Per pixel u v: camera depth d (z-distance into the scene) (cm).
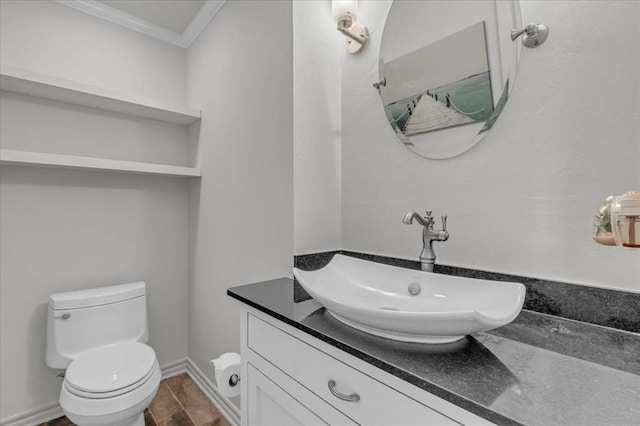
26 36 158
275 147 127
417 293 86
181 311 209
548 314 78
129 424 127
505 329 72
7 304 151
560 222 78
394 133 115
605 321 71
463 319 55
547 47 79
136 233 192
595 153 72
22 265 155
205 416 161
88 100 166
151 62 200
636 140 67
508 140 86
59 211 166
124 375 124
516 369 54
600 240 60
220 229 170
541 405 44
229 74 162
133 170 169
